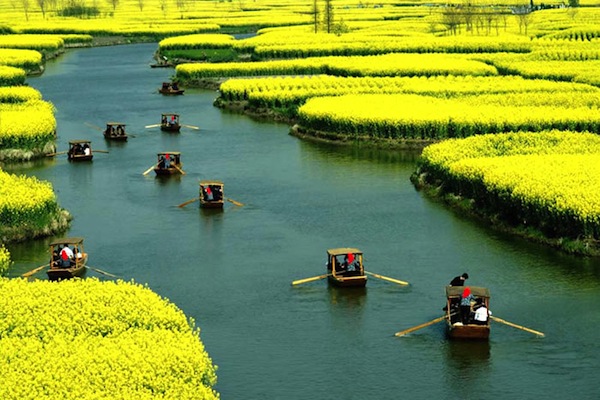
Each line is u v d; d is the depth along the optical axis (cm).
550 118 19138
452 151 15875
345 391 8081
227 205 14388
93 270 11231
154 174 16638
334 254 10606
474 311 9256
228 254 11881
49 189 13450
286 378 8325
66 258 11056
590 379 8256
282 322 9600
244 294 10419
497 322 9519
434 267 11306
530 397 7950
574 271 11075
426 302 10100
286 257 11744
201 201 14225
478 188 13762
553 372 8400
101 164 17562
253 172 16788
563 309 9869
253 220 13500
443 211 13925
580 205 11712
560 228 12038
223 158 18100
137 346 7531
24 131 17988
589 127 19150
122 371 7094
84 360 7306
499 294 10344
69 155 17975
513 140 17025
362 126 19538
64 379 6950
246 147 19275
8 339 7838
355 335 9231
